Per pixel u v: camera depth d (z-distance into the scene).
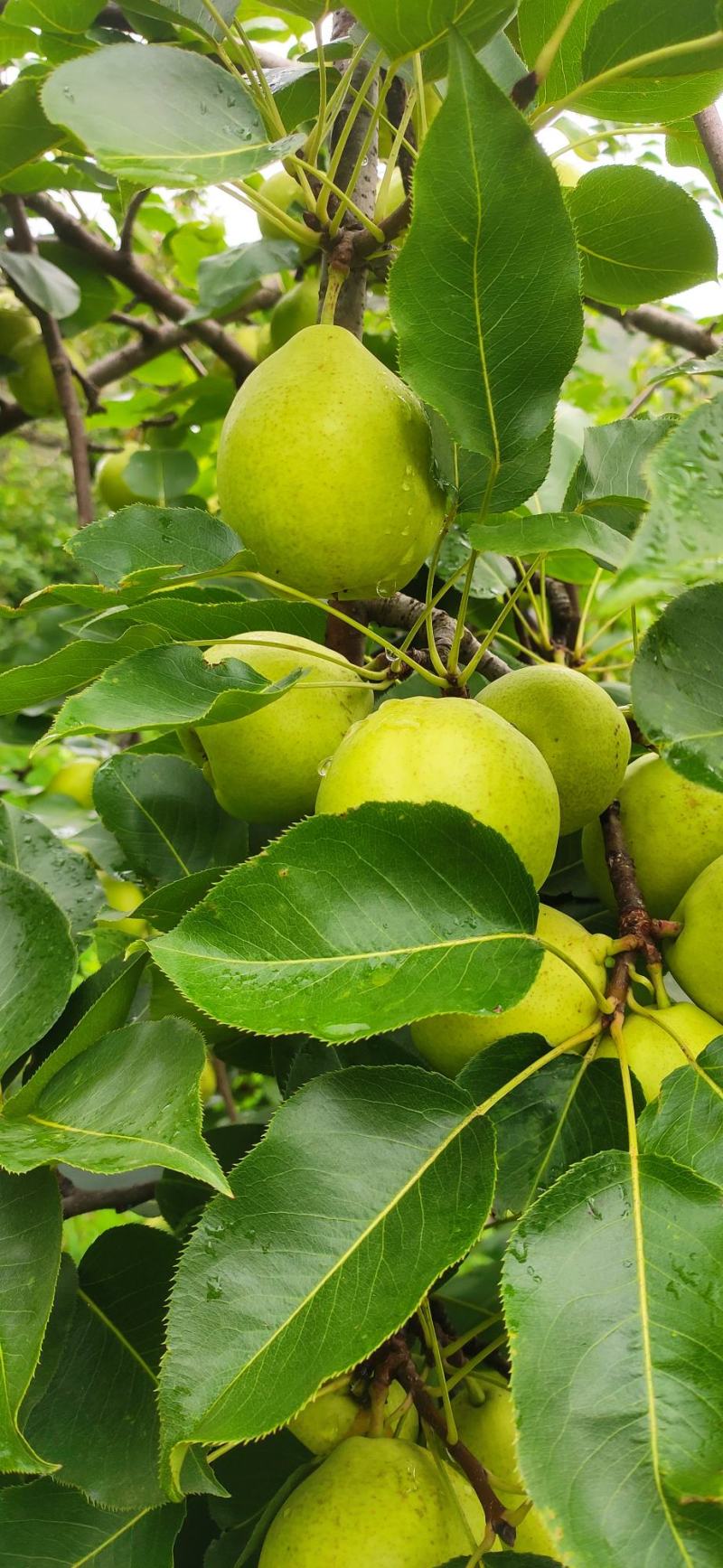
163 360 1.22
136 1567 0.44
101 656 0.48
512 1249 0.39
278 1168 0.41
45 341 0.95
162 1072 0.41
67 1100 0.42
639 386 1.62
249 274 0.79
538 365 0.44
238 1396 0.38
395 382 0.49
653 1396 0.37
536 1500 0.35
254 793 0.52
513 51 0.57
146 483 0.93
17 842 0.58
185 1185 0.59
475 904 0.42
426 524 0.50
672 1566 0.34
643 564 0.34
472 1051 0.46
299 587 0.50
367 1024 0.40
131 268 0.96
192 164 0.43
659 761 0.52
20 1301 0.41
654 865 0.51
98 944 0.57
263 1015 0.39
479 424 0.44
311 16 0.48
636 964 0.49
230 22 0.49
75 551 0.49
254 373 0.50
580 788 0.51
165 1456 0.38
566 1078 0.44
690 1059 0.44
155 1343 0.48
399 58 0.46
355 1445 0.46
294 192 0.81
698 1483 0.35
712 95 0.50
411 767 0.44
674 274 0.59
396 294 0.42
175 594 0.50
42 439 3.03
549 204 0.41
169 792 0.59
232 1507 0.51
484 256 0.42
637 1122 0.42
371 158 0.58
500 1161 0.44
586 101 0.50
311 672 0.51
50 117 0.42
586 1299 0.38
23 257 0.88
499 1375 0.52
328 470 0.47
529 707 0.51
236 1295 0.39
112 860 0.66
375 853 0.42
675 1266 0.39
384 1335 0.38
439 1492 0.45
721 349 0.59
